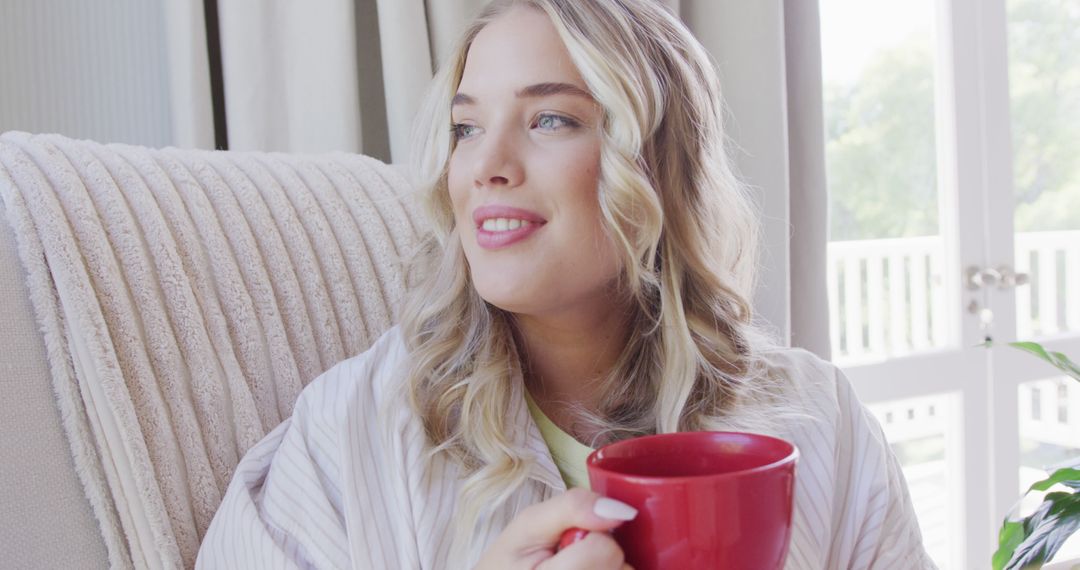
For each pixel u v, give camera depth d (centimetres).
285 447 73
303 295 89
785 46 176
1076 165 241
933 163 223
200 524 75
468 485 67
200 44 125
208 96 126
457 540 66
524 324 75
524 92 69
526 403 75
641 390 80
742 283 92
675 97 79
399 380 74
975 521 229
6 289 70
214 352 80
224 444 78
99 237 75
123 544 70
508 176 67
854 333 215
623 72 70
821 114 176
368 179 101
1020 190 233
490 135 69
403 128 132
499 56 70
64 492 69
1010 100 231
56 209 73
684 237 80
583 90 70
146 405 73
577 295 70
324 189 96
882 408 217
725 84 162
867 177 216
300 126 130
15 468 66
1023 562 82
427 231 92
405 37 131
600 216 70
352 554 66
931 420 224
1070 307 243
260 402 82
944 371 224
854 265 214
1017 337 234
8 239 71
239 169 91
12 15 124
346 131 130
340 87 130
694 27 164
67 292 71
